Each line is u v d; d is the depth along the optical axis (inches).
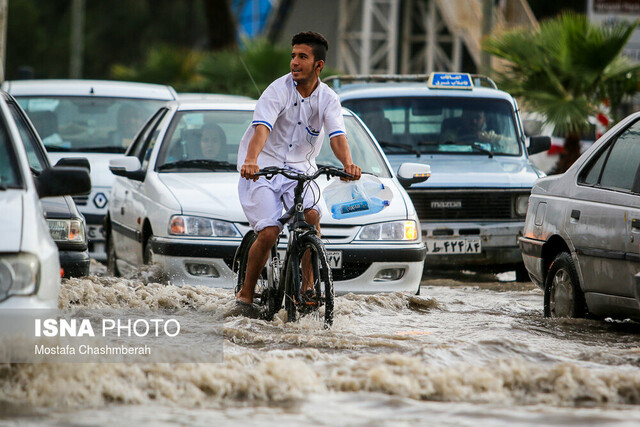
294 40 833.5
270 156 849.5
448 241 1306.6
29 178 647.8
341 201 850.8
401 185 1133.7
